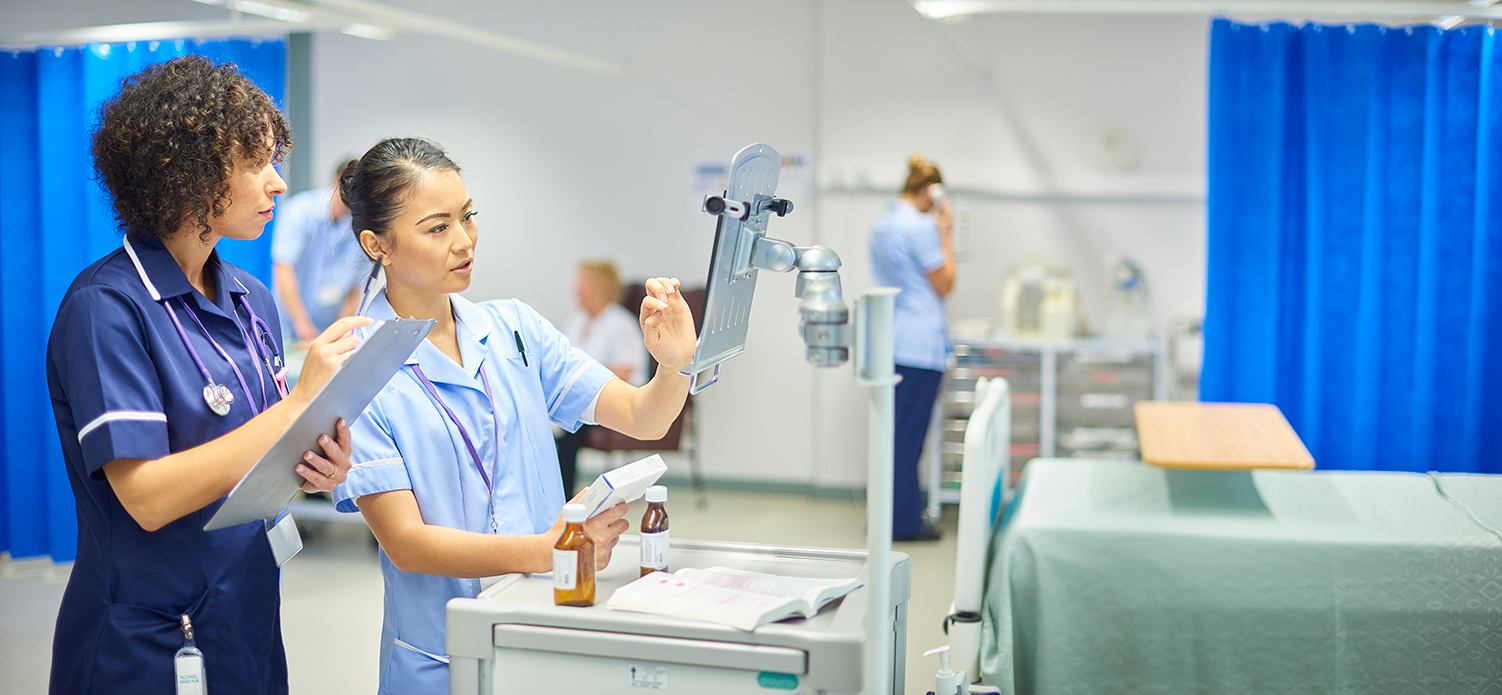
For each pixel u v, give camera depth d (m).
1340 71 3.57
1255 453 2.56
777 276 5.09
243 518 1.27
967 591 2.25
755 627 1.13
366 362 1.12
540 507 1.53
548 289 5.37
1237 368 3.80
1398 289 3.57
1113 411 4.44
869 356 1.07
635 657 1.16
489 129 5.35
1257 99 3.68
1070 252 4.85
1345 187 3.60
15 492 3.88
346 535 4.48
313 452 1.22
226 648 1.41
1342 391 3.68
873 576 1.10
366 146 5.48
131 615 1.34
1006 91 4.80
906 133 4.89
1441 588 2.10
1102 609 2.22
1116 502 2.51
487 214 5.39
